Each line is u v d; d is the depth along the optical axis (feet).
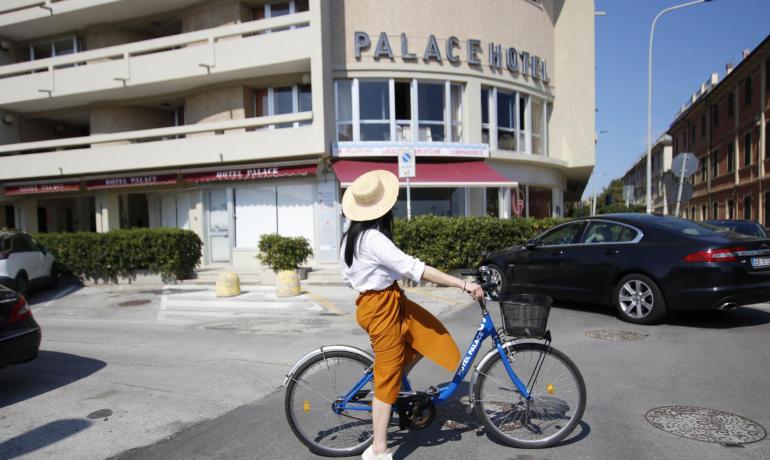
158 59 53.06
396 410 10.59
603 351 18.47
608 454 10.66
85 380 17.21
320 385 11.13
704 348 18.66
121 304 35.12
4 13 61.11
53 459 11.27
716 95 109.50
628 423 12.17
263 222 51.67
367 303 10.09
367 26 50.60
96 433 12.62
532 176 59.98
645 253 22.59
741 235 22.11
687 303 21.20
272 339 22.75
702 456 10.43
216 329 25.55
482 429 12.09
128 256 43.60
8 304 16.37
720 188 106.83
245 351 20.67
